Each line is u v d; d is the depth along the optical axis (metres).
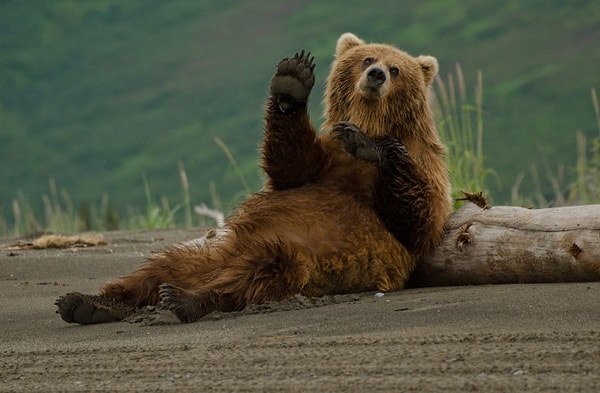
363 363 11.43
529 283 16.08
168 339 13.55
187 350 12.77
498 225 16.45
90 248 24.84
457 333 12.38
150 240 26.38
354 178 16.95
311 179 17.31
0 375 12.27
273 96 17.11
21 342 14.36
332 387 10.68
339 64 18.39
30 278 20.86
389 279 16.45
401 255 16.62
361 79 17.17
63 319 15.51
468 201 17.52
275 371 11.42
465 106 24.86
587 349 11.30
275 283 15.34
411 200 16.52
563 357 11.09
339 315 14.09
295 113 17.00
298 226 16.16
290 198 16.80
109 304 15.67
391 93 17.59
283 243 15.53
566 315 12.95
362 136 16.00
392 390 10.45
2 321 16.05
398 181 16.47
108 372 12.02
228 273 15.27
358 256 16.16
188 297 14.81
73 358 12.84
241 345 12.74
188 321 14.72
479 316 13.27
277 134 17.12
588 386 10.15
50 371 12.27
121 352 12.96
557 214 15.95
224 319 14.83
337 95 18.31
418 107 17.88
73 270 21.50
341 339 12.52
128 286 15.99
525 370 10.77
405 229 16.69
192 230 28.44
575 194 30.48
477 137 25.70
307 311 14.69
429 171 17.41
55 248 25.31
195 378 11.45
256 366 11.69
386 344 12.15
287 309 15.16
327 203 16.61
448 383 10.50
